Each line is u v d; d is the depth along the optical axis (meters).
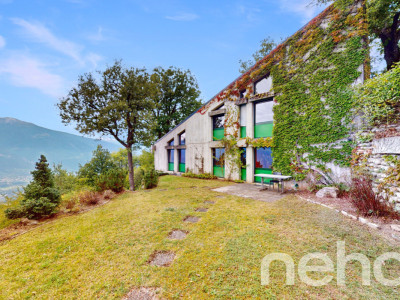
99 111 9.94
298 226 4.21
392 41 10.02
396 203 4.34
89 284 2.66
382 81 5.70
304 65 8.64
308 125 8.44
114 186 9.26
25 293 2.55
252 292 2.33
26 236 4.41
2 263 3.31
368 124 6.46
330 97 7.83
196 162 14.47
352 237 3.57
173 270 2.85
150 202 6.99
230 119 12.09
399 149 4.43
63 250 3.69
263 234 3.88
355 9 7.44
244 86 11.35
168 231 4.30
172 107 25.52
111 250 3.58
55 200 6.02
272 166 9.79
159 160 18.84
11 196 6.84
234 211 5.51
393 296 2.19
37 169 6.06
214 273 2.72
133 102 10.39
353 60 7.37
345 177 7.31
